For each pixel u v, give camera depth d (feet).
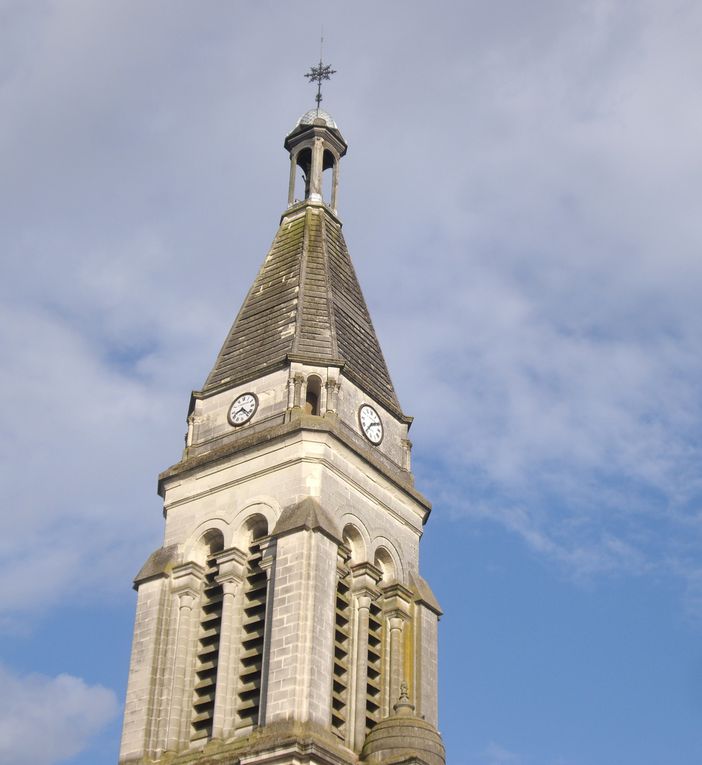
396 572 237.66
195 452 245.45
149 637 225.56
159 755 214.90
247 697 216.13
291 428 232.73
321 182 285.84
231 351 257.34
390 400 256.11
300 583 215.51
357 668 222.07
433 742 209.46
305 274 263.70
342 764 203.72
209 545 234.99
